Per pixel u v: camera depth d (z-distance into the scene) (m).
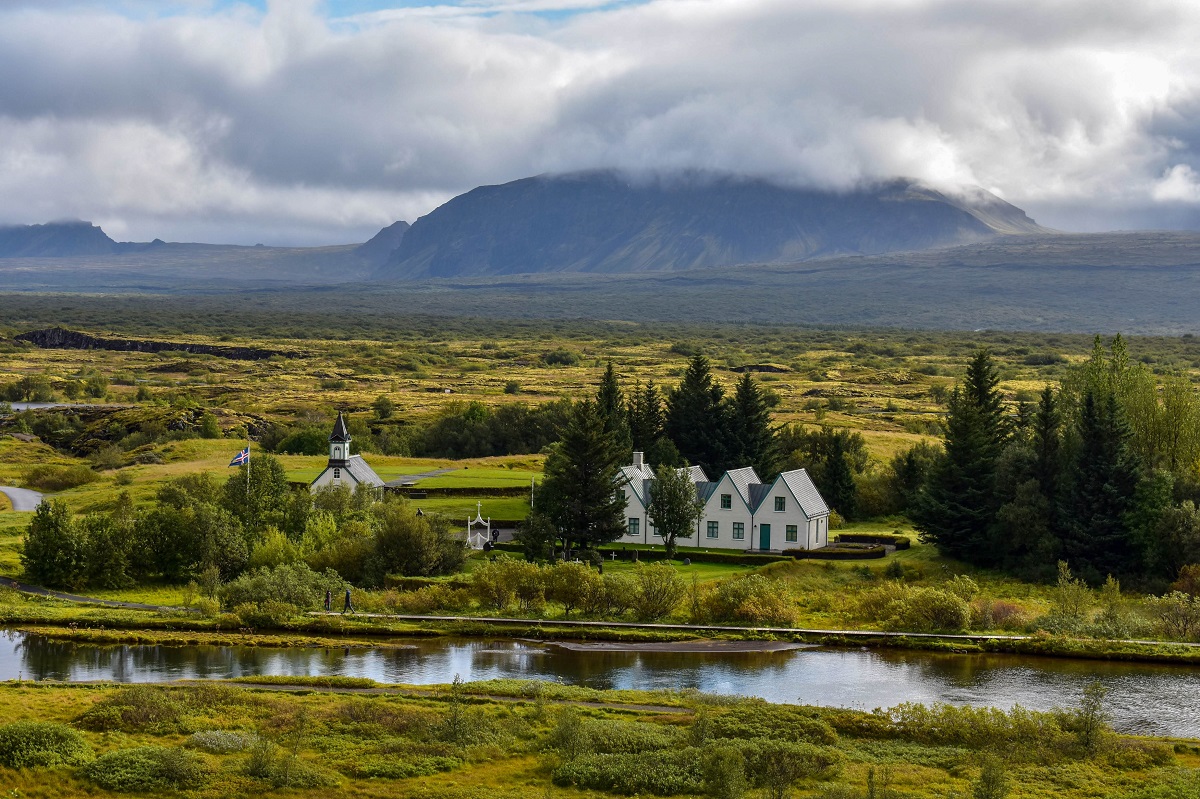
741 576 120.06
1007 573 131.00
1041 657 91.00
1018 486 134.62
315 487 152.50
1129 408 148.00
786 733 65.75
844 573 125.50
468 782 58.28
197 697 70.81
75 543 116.94
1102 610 104.56
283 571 109.06
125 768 57.16
